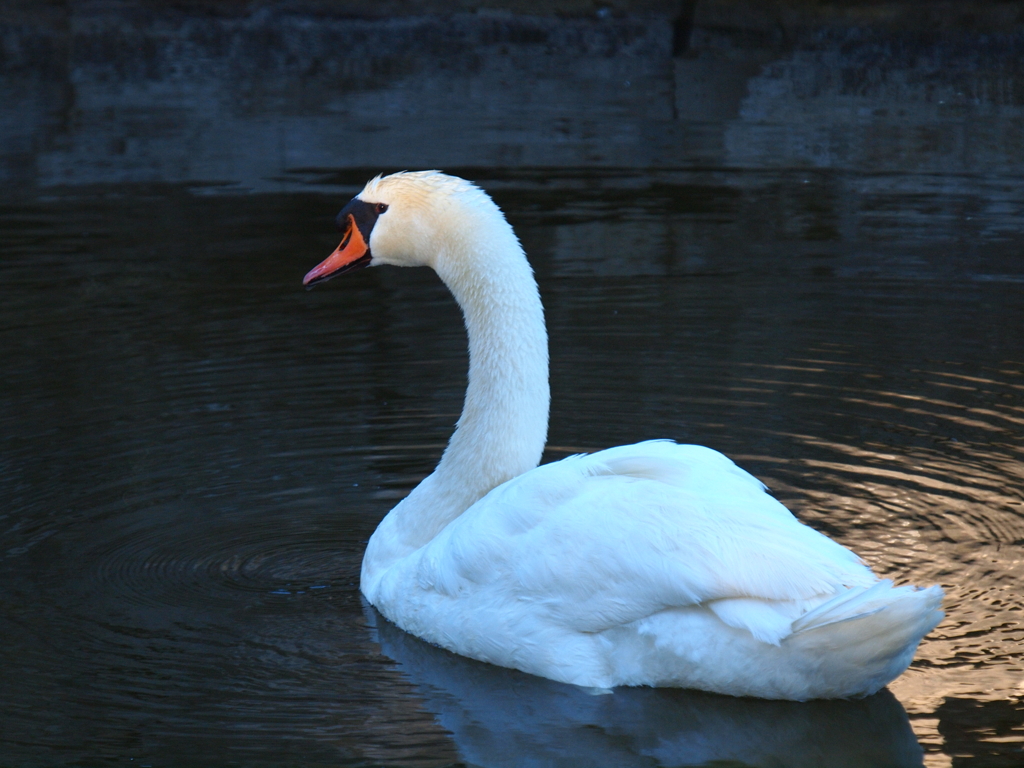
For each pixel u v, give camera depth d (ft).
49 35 96.53
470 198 27.40
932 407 36.91
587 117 76.48
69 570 28.40
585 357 41.63
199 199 61.36
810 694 22.21
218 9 97.71
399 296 49.39
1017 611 25.54
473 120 76.28
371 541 28.04
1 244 54.80
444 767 21.12
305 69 91.66
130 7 99.04
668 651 22.38
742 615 21.33
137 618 26.32
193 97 83.61
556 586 23.31
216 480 33.14
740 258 51.90
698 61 90.38
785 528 22.15
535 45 95.14
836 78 84.43
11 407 37.81
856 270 49.98
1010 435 34.78
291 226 57.11
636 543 22.40
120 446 35.12
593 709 22.82
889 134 70.79
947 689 22.97
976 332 43.06
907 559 27.86
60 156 69.41
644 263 51.49
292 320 46.21
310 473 33.60
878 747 21.35
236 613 26.63
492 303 26.96
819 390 38.42
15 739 21.81
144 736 22.00
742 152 68.23
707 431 35.58
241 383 40.01
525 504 23.89
